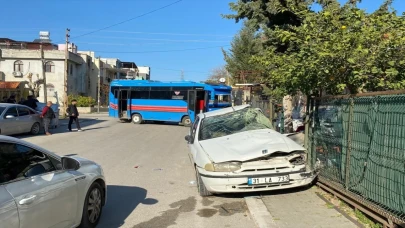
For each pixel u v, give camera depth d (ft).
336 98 19.57
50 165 14.76
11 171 12.73
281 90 26.32
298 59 21.15
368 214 16.21
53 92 167.53
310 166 23.22
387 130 14.70
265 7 38.86
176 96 83.30
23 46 188.65
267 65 26.71
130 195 22.97
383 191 14.94
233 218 18.38
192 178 27.94
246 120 26.45
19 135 58.08
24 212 12.05
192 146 24.86
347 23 20.18
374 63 19.36
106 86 225.97
